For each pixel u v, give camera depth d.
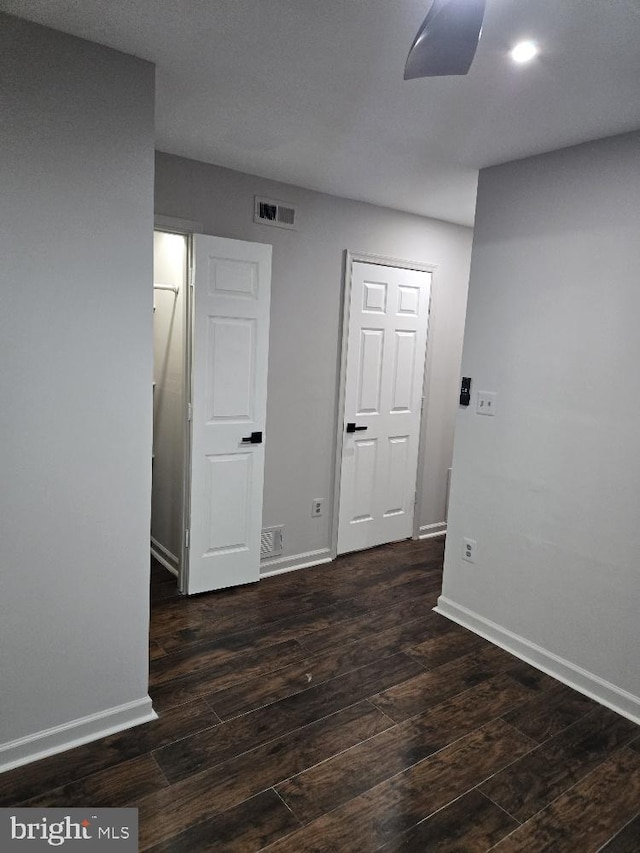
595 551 2.49
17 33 1.70
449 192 3.35
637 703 2.36
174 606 3.16
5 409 1.82
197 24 1.70
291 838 1.72
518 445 2.78
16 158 1.74
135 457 2.09
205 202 3.02
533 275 2.68
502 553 2.88
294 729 2.20
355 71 1.95
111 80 1.87
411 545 4.24
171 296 3.40
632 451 2.34
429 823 1.80
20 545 1.90
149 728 2.17
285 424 3.55
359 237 3.66
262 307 3.21
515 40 1.68
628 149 2.31
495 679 2.60
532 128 2.33
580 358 2.51
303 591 3.41
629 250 2.32
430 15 1.16
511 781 1.99
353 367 3.80
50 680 2.02
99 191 1.90
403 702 2.40
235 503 3.32
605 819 1.85
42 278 1.83
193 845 1.68
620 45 1.69
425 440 4.28
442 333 4.23
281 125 2.45
